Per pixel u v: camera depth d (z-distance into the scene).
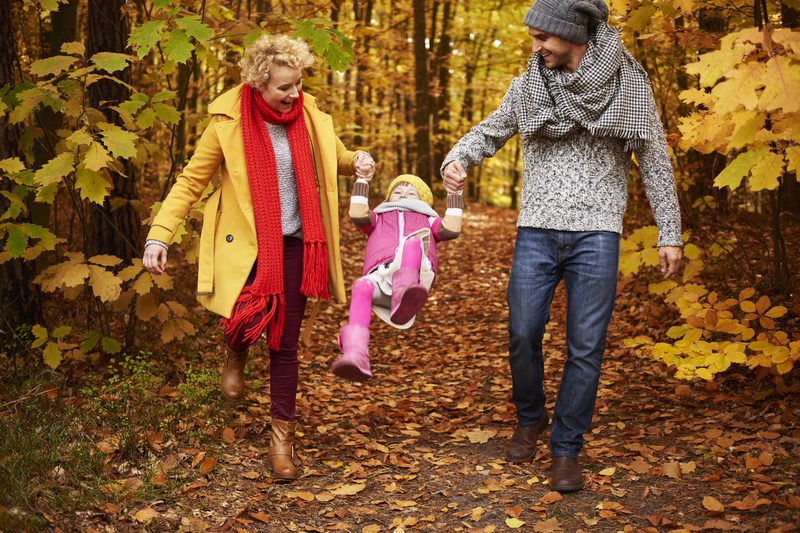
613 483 3.04
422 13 14.05
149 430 3.40
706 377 3.17
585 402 3.02
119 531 2.63
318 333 6.11
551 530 2.70
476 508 2.91
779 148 2.88
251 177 3.09
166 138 5.87
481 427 3.88
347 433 3.82
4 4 4.09
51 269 3.82
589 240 3.01
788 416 3.34
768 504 2.65
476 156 3.26
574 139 3.02
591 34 3.04
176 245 7.25
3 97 3.78
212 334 5.25
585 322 3.01
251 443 3.54
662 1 3.78
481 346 5.72
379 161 18.59
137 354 4.42
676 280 5.57
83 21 7.72
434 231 3.25
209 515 2.84
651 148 3.01
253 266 3.18
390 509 2.98
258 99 3.14
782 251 4.49
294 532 2.77
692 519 2.67
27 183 3.64
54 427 3.16
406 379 4.98
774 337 3.25
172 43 3.65
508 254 10.38
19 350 4.14
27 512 2.50
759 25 3.88
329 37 4.14
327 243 3.30
